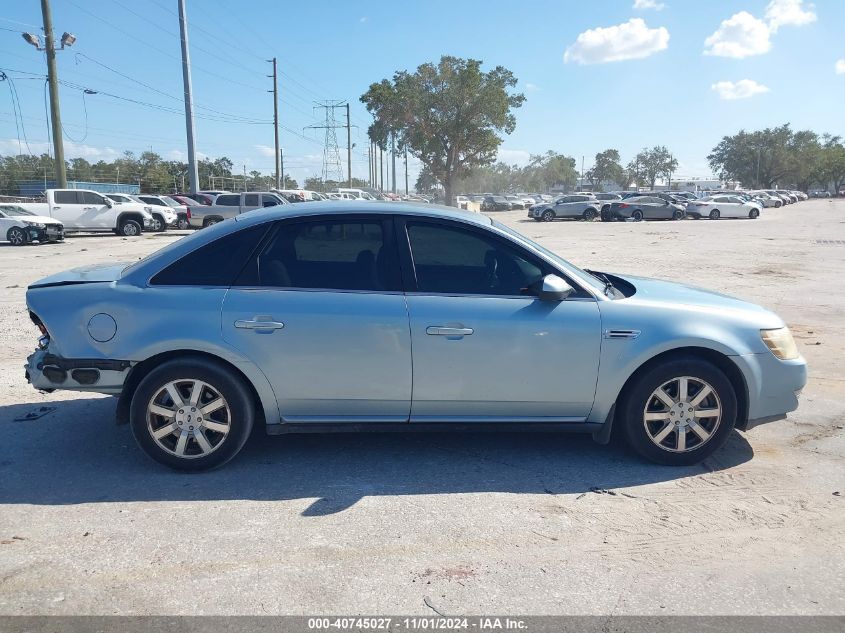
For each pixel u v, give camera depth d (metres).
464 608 2.88
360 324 4.04
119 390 4.15
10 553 3.29
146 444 4.14
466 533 3.50
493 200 71.38
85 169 76.88
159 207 29.66
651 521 3.64
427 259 4.20
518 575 3.12
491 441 4.79
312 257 4.19
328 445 4.70
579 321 4.11
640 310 4.20
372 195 44.66
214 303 4.06
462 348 4.07
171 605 2.89
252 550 3.33
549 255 4.34
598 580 3.09
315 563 3.22
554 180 148.00
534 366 4.12
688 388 4.25
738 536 3.48
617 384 4.18
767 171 123.69
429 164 62.72
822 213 48.91
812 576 3.13
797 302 10.64
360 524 3.59
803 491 4.00
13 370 6.64
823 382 6.29
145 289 4.12
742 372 4.23
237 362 4.04
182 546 3.37
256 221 4.24
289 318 4.04
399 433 4.94
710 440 4.28
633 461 4.44
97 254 19.06
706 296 4.67
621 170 151.75
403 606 2.89
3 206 22.94
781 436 4.90
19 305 10.34
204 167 89.56
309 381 4.10
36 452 4.55
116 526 3.56
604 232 29.38
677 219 40.53
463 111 59.09
